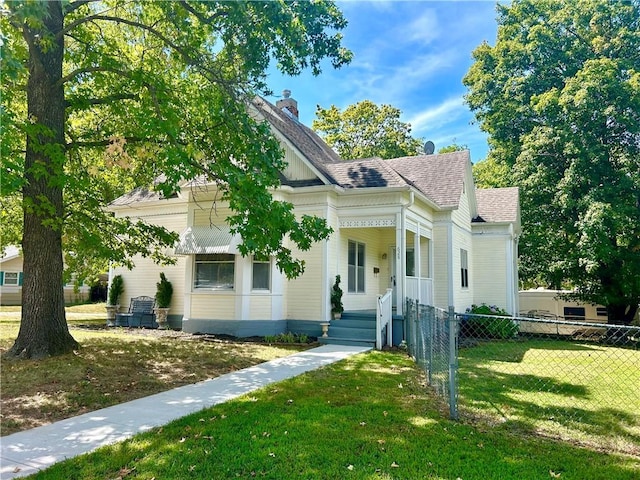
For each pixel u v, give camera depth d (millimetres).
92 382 7277
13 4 5555
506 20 25359
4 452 4410
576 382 8172
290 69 9898
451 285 16031
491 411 6055
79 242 11391
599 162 18672
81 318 19766
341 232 14289
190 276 13836
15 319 17391
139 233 11641
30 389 6781
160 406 6059
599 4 21547
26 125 7426
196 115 10203
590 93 18422
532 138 20844
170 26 10336
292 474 3896
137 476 3865
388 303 12562
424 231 15438
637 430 5383
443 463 4176
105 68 9047
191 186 13320
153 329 15242
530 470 4070
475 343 14031
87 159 12031
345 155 35344
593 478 3955
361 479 3818
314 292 13203
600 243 17500
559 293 22391
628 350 13172
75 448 4512
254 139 9453
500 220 19656
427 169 18250
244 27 9016
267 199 7652
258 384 7375
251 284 13312
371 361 9672
